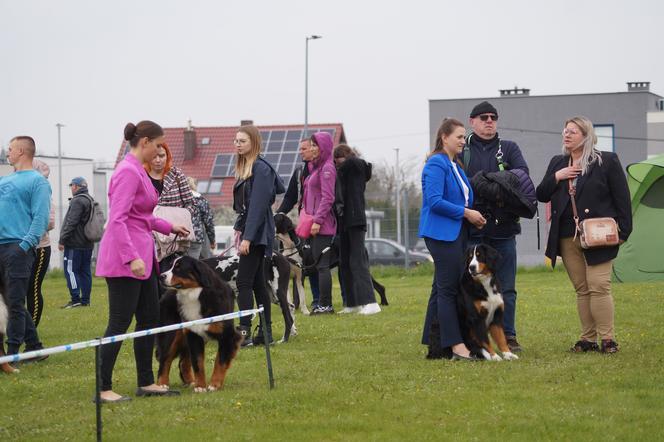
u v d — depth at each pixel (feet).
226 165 189.37
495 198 34.24
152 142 28.19
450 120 34.19
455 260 33.47
